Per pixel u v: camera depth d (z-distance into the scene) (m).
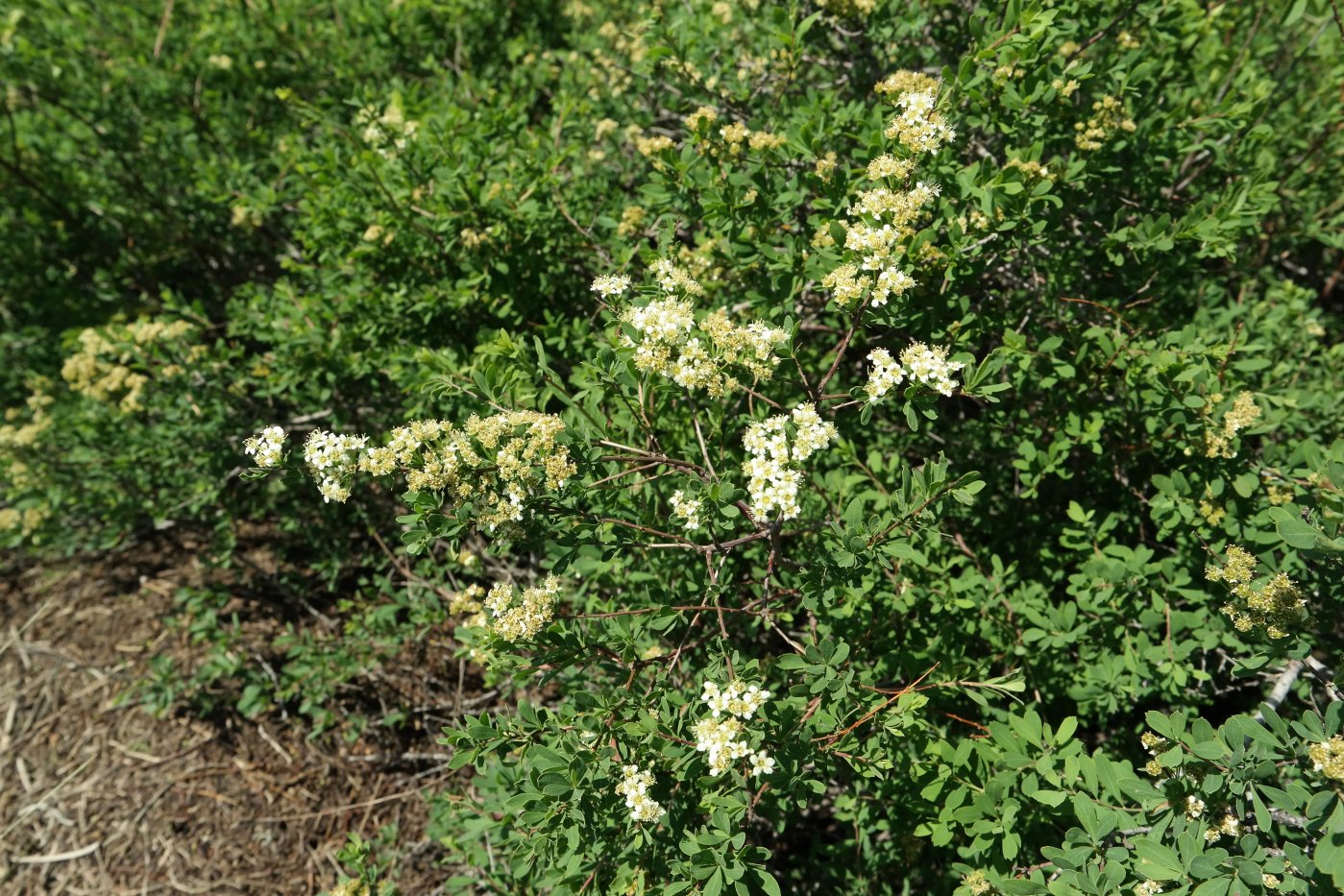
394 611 4.41
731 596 3.31
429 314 4.08
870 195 2.55
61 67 5.53
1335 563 2.15
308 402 4.72
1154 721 2.29
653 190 3.31
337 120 5.43
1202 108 3.77
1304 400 3.53
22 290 5.97
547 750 2.40
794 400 3.29
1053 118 3.22
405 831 4.31
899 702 2.54
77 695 4.88
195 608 4.71
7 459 4.78
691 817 2.68
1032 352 3.11
